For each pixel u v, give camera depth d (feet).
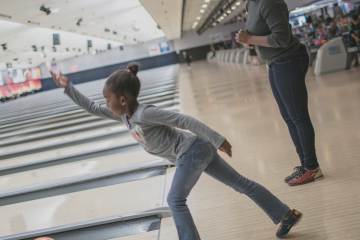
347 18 41.34
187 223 7.89
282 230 8.67
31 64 107.76
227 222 10.11
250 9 10.72
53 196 15.55
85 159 20.25
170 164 16.20
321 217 9.35
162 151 8.17
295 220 8.58
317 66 33.55
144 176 15.65
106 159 19.34
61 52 92.94
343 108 19.47
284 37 10.00
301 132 11.17
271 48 10.56
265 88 31.86
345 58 33.27
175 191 8.00
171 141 8.06
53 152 23.22
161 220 11.30
